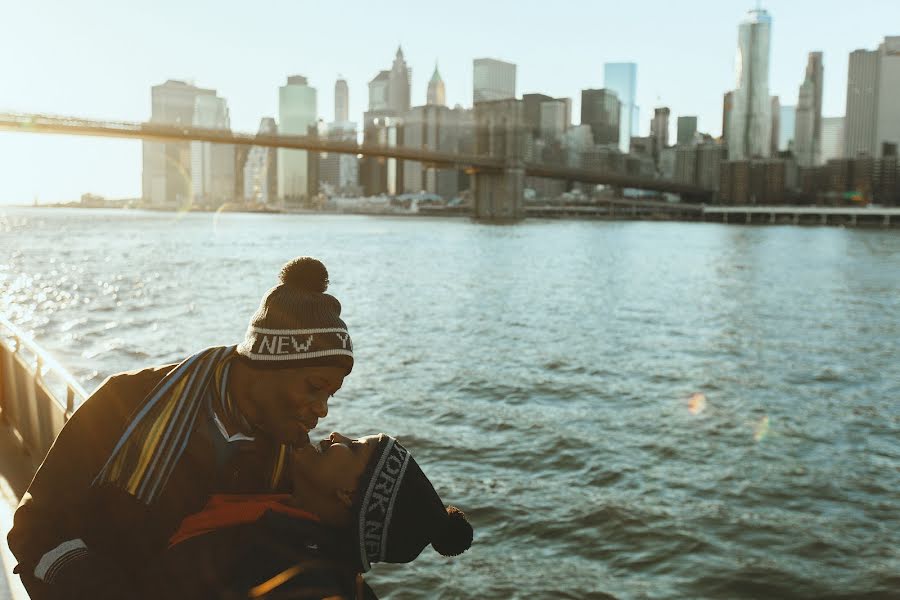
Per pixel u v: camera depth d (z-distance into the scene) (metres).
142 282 46.31
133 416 1.35
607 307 36.81
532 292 43.66
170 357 23.52
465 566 8.48
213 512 1.37
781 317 34.41
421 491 1.47
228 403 1.37
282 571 1.32
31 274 50.66
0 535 3.06
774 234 164.62
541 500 10.54
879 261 78.50
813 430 14.79
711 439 13.86
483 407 16.17
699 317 33.72
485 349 23.89
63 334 27.20
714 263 72.12
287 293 1.35
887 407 16.97
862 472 12.16
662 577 8.40
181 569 1.34
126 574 1.34
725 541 9.27
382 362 21.28
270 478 1.40
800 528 9.73
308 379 1.34
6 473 3.96
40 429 4.11
